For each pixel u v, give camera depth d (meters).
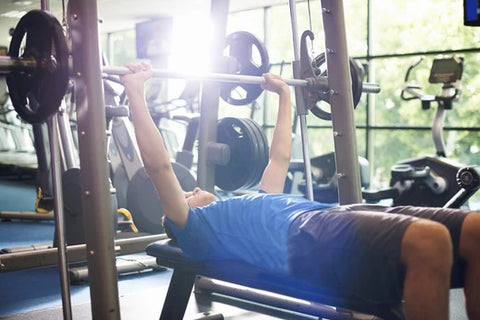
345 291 1.73
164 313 2.29
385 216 1.62
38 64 1.82
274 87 2.49
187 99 6.14
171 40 10.05
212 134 3.27
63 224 1.94
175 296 2.26
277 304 2.61
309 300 1.80
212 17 3.11
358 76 2.97
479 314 1.63
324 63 3.04
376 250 1.57
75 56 1.81
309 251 1.74
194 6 9.08
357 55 7.97
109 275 1.83
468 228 1.65
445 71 5.47
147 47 10.41
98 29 1.81
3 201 7.35
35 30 1.84
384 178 7.95
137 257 4.12
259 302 2.70
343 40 2.74
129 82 1.98
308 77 2.84
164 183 1.97
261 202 1.96
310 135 8.44
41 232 5.24
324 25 2.77
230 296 2.96
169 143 8.23
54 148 1.93
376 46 7.91
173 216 2.00
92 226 1.83
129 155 4.71
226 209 2.00
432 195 5.31
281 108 2.46
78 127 1.83
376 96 7.82
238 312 2.79
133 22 10.62
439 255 1.47
